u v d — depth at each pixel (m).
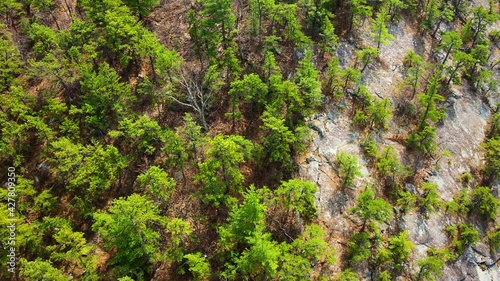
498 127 45.72
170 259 30.39
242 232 30.30
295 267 29.52
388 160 38.28
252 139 39.47
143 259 31.53
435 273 33.75
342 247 34.44
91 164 34.03
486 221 40.09
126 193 37.06
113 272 30.34
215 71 40.03
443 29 52.56
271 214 35.00
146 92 39.72
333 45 46.22
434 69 47.94
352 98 43.12
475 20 51.81
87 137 39.44
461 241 37.12
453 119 45.47
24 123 39.66
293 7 42.31
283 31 45.97
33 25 41.69
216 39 40.06
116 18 39.25
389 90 45.12
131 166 38.12
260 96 38.22
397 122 43.09
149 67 44.56
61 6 50.75
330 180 37.75
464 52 47.78
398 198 38.12
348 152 39.62
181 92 41.94
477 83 48.44
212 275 31.94
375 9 51.69
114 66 44.12
